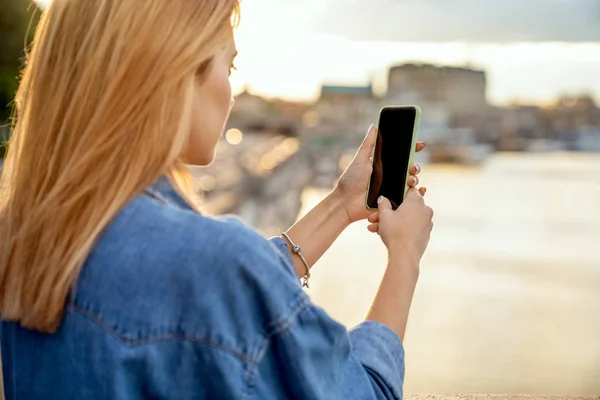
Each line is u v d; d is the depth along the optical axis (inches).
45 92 36.3
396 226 45.1
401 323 41.6
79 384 33.3
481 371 1114.1
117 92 34.3
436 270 2479.1
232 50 39.2
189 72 35.6
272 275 33.5
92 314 33.3
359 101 6309.1
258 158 4665.4
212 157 39.8
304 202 4399.6
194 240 33.3
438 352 1317.7
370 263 2273.6
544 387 997.8
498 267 2596.0
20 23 789.2
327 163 5905.5
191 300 32.5
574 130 6589.6
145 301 32.8
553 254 2945.4
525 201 4559.5
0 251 36.1
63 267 33.3
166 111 34.8
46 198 34.3
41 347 34.6
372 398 36.2
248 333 32.6
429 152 6254.9
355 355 38.4
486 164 6441.9
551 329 1736.0
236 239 33.6
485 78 6476.4
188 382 32.3
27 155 36.3
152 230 33.8
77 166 33.8
